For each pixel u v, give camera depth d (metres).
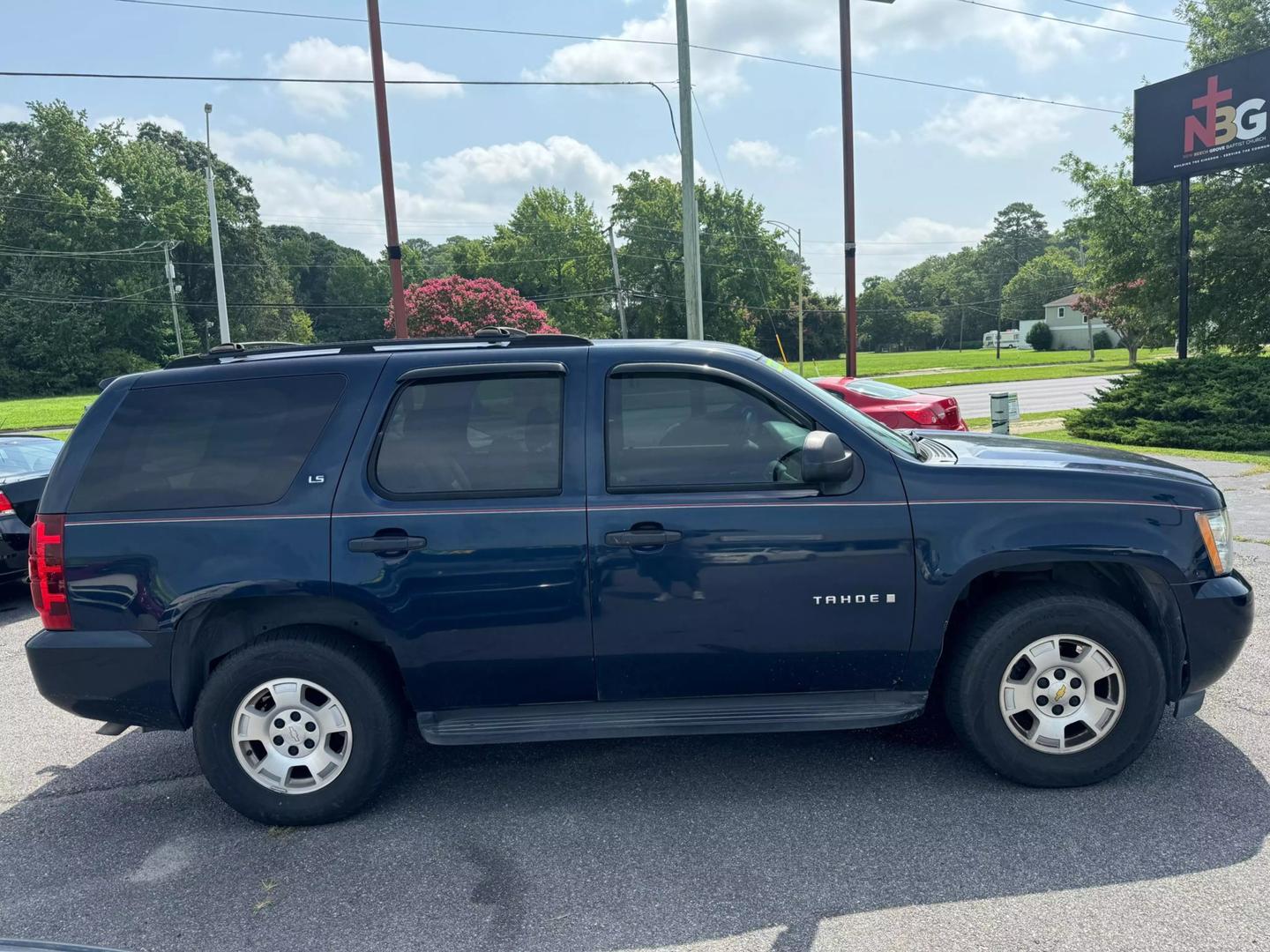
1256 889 2.81
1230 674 4.66
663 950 2.66
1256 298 20.19
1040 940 2.61
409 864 3.25
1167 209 21.78
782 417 3.56
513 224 74.00
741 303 61.22
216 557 3.45
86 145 73.00
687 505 3.45
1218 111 14.99
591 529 3.43
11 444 8.15
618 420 3.56
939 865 3.05
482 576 3.44
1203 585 3.49
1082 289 52.69
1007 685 3.51
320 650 3.48
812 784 3.71
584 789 3.79
